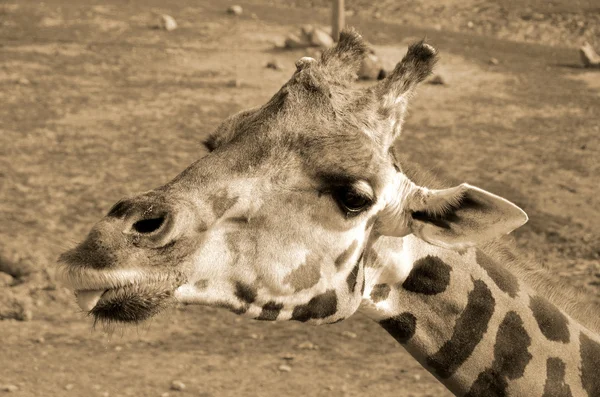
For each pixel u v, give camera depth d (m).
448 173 26.47
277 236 6.42
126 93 36.34
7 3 57.38
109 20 53.53
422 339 7.24
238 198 6.34
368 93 6.66
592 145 30.30
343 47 6.87
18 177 24.84
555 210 23.19
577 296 8.16
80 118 32.03
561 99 37.66
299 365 14.45
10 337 15.34
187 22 54.34
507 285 7.29
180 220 6.07
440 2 59.12
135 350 14.99
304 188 6.43
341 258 6.60
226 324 16.12
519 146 30.05
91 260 5.73
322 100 6.55
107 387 13.58
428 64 6.79
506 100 37.25
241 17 57.22
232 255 6.36
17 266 17.64
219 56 45.06
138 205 6.00
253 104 35.41
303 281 6.54
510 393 7.15
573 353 7.24
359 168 6.44
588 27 52.66
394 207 6.74
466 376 7.25
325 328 15.99
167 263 6.03
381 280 7.08
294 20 56.97
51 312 16.39
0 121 31.11
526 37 52.22
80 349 14.99
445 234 6.74
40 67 40.38
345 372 14.20
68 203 22.69
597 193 24.88
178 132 30.61
